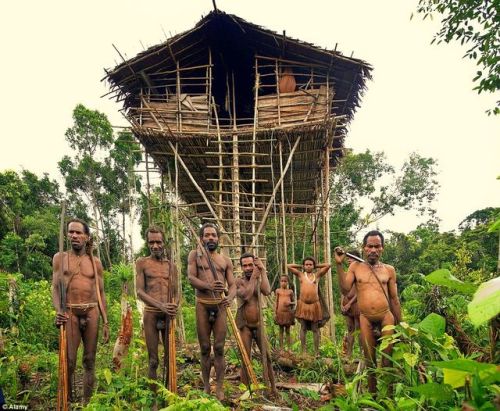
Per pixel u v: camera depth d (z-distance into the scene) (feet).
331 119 34.96
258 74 38.73
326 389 20.16
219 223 35.63
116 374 20.38
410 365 11.01
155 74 39.14
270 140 36.04
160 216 35.24
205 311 18.57
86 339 17.58
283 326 30.37
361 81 38.34
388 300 17.24
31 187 127.54
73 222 17.92
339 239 84.33
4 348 22.52
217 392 18.31
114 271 57.41
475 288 6.91
